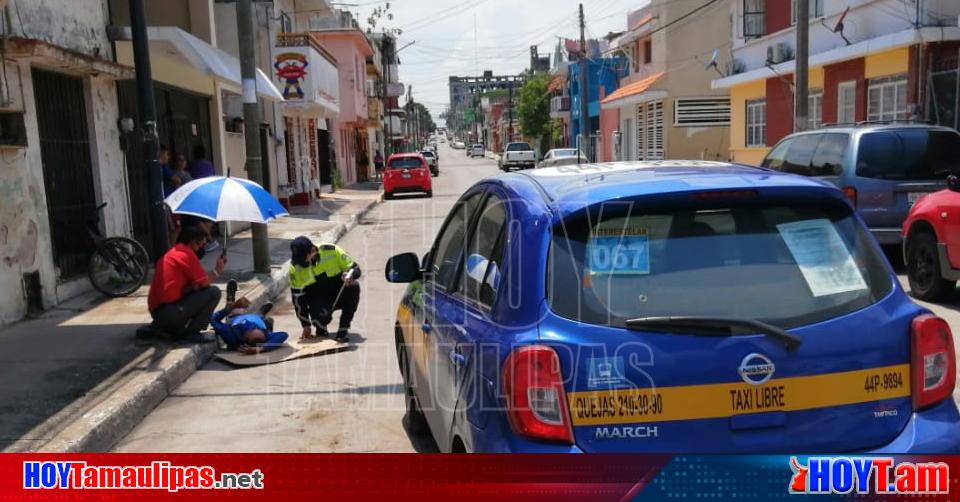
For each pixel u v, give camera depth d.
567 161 33.50
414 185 27.11
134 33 8.43
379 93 54.09
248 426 5.34
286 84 20.22
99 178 9.67
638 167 3.58
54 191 8.75
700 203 2.90
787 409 2.65
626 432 2.60
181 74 12.94
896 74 15.02
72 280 8.98
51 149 8.70
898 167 9.58
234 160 17.06
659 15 30.81
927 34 13.53
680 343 2.62
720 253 2.83
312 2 30.20
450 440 3.42
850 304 2.81
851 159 9.70
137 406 5.50
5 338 7.17
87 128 9.56
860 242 2.99
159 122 12.27
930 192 9.50
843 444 2.69
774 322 2.70
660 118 31.62
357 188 33.72
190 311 7.04
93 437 4.80
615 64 43.28
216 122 15.13
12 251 7.71
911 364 2.80
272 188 20.31
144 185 11.49
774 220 2.94
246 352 7.15
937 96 13.98
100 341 7.05
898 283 2.99
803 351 2.67
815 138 10.73
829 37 17.64
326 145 31.80
